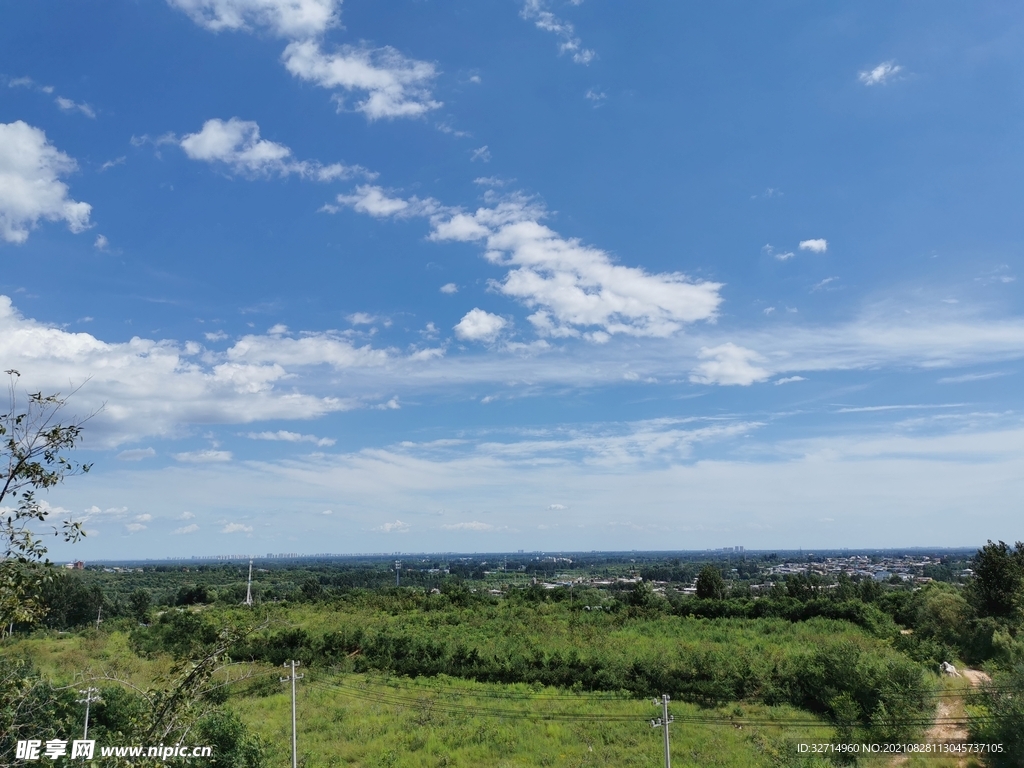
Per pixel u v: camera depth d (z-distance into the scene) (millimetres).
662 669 40688
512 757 29641
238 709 38438
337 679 45531
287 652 51594
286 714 37312
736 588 88250
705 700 37969
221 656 13031
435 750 30672
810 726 33062
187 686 12508
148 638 57125
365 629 57531
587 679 41688
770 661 41094
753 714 35344
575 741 31641
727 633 54000
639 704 37219
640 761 28641
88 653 53250
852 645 38406
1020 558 49594
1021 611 42938
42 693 12430
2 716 11234
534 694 40188
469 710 36844
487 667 45000
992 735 27984
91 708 23500
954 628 47438
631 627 58344
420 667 46875
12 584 10000
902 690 32625
